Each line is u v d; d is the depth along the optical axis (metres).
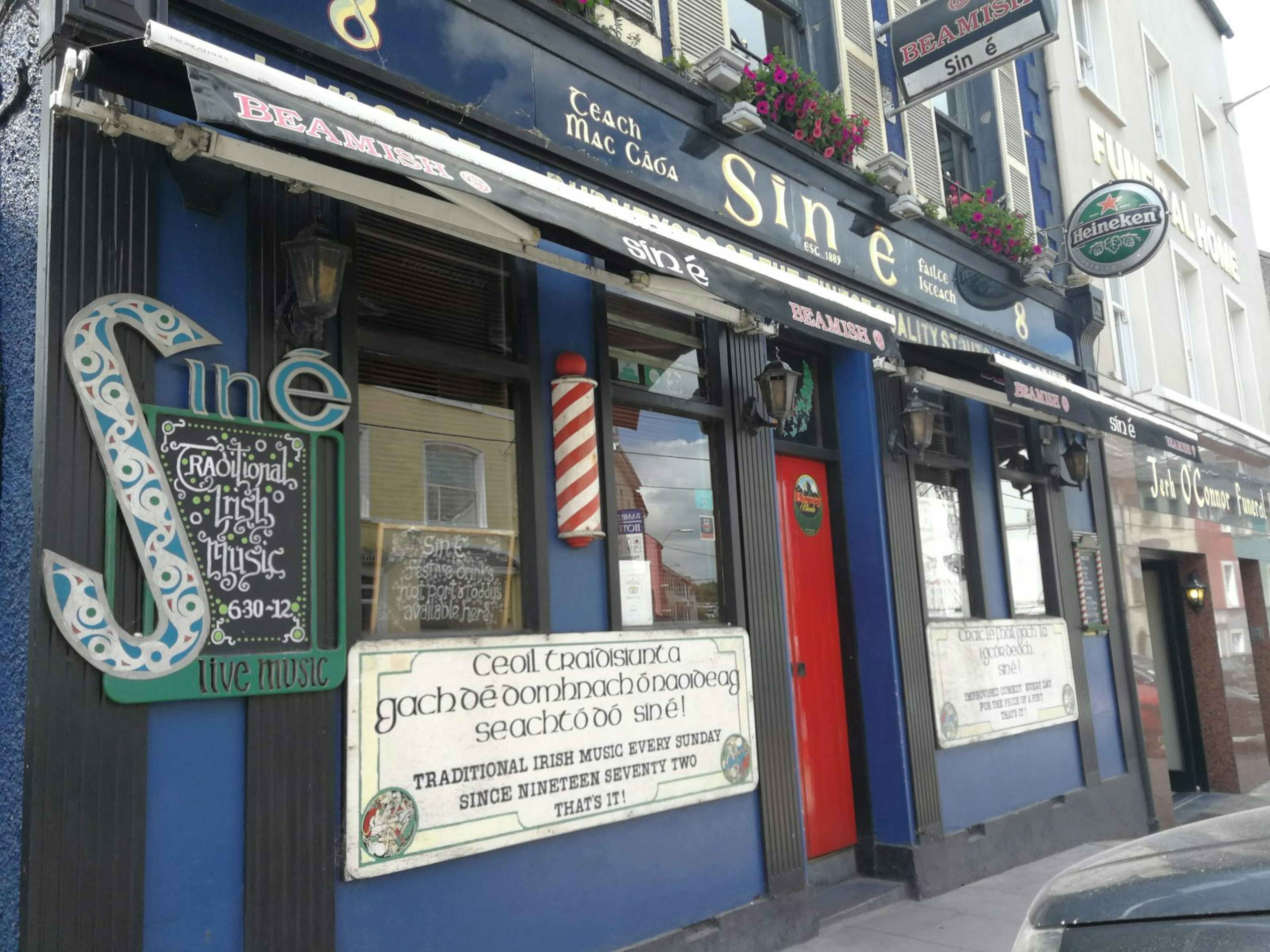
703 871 4.96
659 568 5.28
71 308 3.22
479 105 4.48
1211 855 2.13
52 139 3.26
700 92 5.62
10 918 3.03
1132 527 10.01
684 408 5.48
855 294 6.77
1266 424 15.07
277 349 3.71
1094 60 11.72
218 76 2.88
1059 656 8.34
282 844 3.46
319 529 3.71
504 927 4.09
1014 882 6.75
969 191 9.06
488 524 4.50
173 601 3.29
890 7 7.89
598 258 4.88
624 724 4.68
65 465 3.14
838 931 5.60
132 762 3.16
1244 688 11.97
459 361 4.39
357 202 3.67
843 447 6.94
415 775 3.85
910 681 6.66
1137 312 11.52
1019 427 8.68
